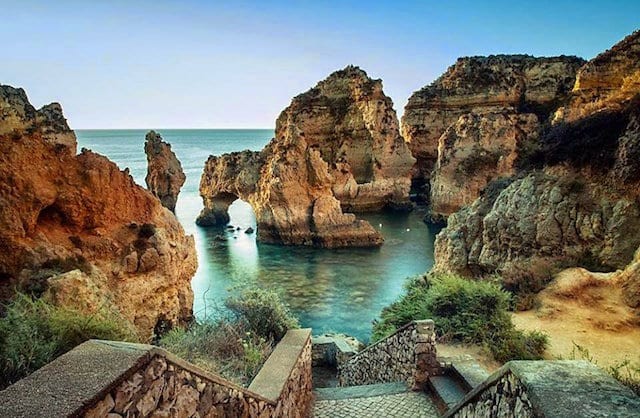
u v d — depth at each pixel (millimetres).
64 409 2500
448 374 8750
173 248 14016
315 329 23438
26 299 6207
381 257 38250
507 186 22703
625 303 13406
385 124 60781
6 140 10844
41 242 10422
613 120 19109
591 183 18656
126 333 6590
